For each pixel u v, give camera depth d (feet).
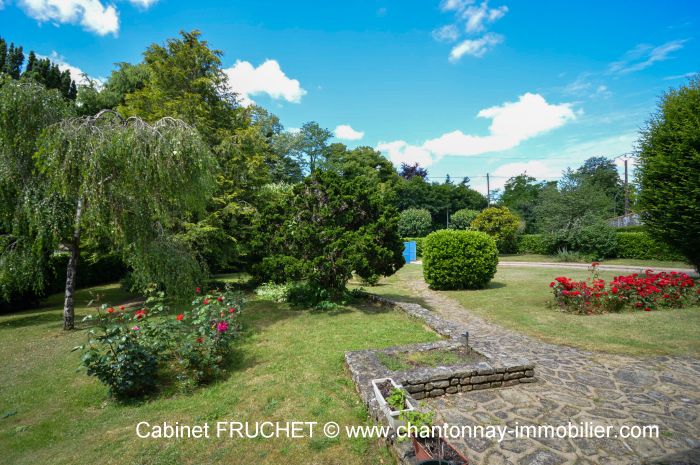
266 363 16.01
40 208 22.53
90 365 12.39
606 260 66.08
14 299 32.55
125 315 15.10
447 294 34.88
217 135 42.22
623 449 9.10
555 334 19.84
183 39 43.57
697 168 30.25
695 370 14.17
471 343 16.56
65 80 67.46
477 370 12.85
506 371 13.14
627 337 18.65
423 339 18.93
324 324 22.57
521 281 41.60
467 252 36.63
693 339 17.92
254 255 32.76
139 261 25.04
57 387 14.44
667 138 32.78
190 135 23.77
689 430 9.89
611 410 11.14
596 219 67.72
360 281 45.93
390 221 25.96
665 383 13.03
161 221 27.99
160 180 22.81
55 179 20.81
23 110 22.71
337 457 9.35
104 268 52.34
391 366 13.96
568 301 25.26
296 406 12.02
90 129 22.22
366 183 28.37
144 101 41.09
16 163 22.93
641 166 36.01
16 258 24.06
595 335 19.24
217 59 44.21
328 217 26.94
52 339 22.34
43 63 64.69
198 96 40.78
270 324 22.90
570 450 9.11
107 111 24.13
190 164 23.68
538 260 72.79
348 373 14.69
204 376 14.33
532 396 12.25
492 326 22.47
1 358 18.65
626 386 12.87
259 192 45.27
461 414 11.10
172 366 15.46
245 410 11.84
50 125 21.67
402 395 10.12
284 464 9.12
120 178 22.58
